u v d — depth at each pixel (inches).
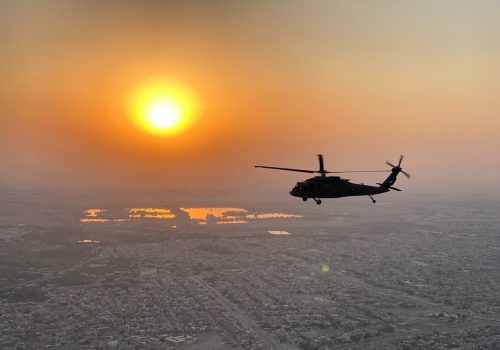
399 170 4852.4
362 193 4685.0
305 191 4475.9
